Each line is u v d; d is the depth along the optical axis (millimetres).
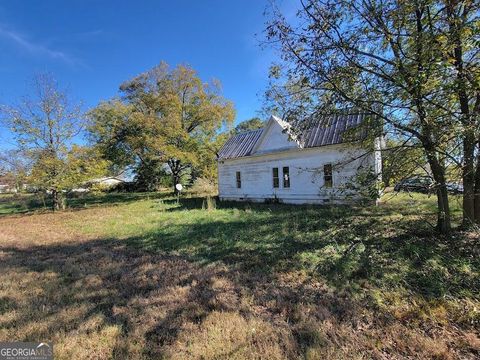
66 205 23016
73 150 18953
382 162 6176
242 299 4281
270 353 2984
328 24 5371
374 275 4887
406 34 5234
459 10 4934
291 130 6891
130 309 4078
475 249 5648
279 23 5523
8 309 4152
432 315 3605
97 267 6168
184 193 27469
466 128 4555
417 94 5039
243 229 9078
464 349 2996
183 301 4293
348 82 5781
